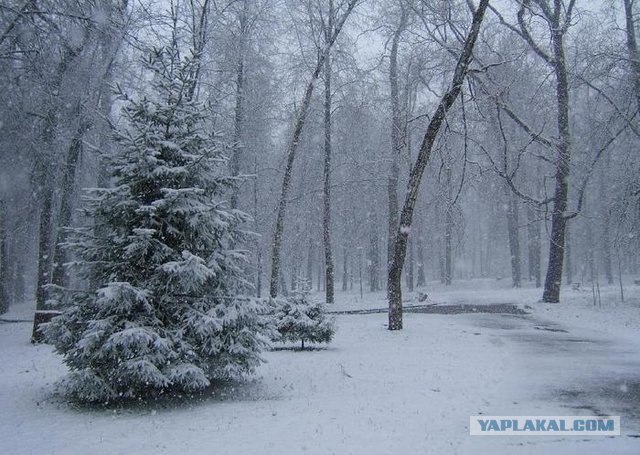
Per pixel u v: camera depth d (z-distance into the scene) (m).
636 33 25.66
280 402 9.26
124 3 19.02
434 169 26.09
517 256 43.00
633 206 24.94
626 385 10.12
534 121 28.75
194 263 9.02
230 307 9.77
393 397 9.39
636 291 31.67
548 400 9.02
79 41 17.09
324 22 25.95
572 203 43.72
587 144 27.23
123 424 7.95
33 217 24.45
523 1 22.81
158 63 10.78
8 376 12.80
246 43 25.56
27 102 16.70
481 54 24.83
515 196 37.28
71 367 9.17
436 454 6.38
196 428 7.62
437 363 12.59
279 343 17.11
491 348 14.66
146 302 9.05
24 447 6.85
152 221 9.51
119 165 10.05
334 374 11.75
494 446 6.68
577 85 25.20
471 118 21.55
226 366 9.47
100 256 9.80
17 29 15.10
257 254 32.88
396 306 18.77
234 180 10.68
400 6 24.48
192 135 10.30
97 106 18.67
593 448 6.57
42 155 17.80
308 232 41.59
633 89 23.64
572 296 29.39
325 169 30.77
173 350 9.12
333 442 6.82
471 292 37.00
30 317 29.53
